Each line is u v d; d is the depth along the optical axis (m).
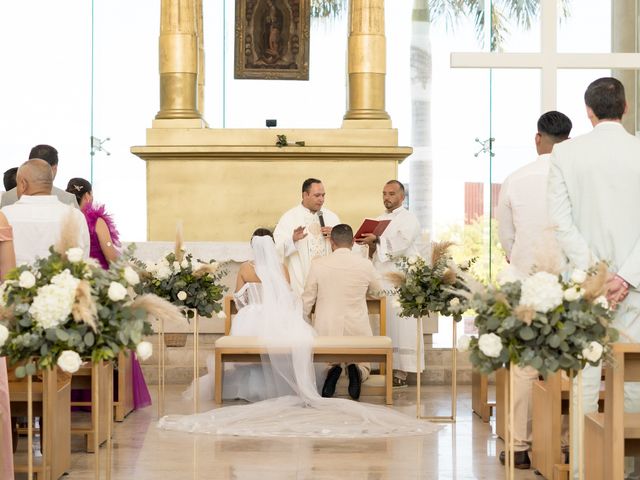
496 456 7.94
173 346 11.96
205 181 13.92
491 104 16.12
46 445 6.92
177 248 9.48
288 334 9.90
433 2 17.22
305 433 8.68
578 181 6.45
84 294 5.43
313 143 13.96
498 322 5.41
